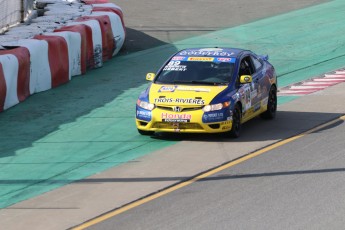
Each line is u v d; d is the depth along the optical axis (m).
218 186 45.88
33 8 104.00
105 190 46.12
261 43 101.06
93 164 52.25
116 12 97.19
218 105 56.41
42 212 42.41
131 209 42.19
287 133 59.47
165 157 53.31
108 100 72.88
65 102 71.75
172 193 44.88
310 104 70.25
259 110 62.41
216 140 57.66
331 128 60.66
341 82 80.12
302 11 120.88
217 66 60.25
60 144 57.84
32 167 51.88
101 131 61.53
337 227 38.00
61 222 40.56
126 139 58.81
